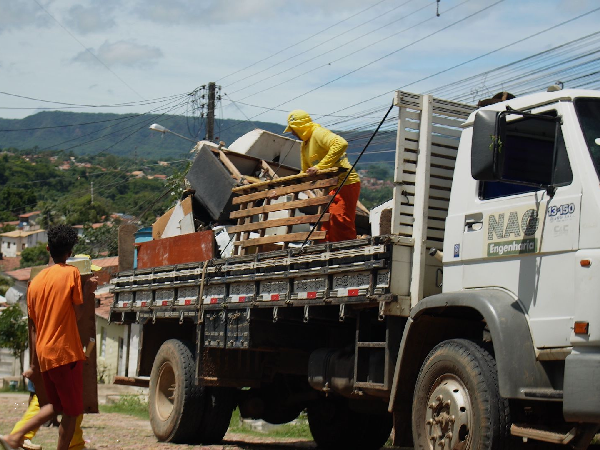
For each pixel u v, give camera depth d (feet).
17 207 297.12
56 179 274.57
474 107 24.63
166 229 38.04
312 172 27.22
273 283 28.07
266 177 37.04
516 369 19.13
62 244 22.76
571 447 18.79
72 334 22.13
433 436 21.15
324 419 34.01
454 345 21.03
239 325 29.91
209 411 33.17
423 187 23.41
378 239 23.25
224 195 34.12
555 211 19.31
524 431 18.98
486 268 21.16
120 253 41.09
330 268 25.04
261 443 36.04
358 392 24.86
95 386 25.57
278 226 28.60
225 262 30.68
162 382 35.09
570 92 20.17
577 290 18.25
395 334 23.31
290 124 30.42
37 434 34.63
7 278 185.57
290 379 33.88
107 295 100.58
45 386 22.38
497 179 19.01
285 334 29.66
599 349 17.81
